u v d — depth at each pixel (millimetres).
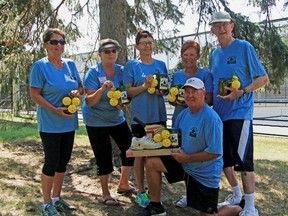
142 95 3736
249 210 3477
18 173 5164
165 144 3221
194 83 3074
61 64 3465
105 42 3752
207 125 3031
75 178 4902
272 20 6582
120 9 5230
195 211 3814
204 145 3100
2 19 6699
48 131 3340
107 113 3773
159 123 3818
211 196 3152
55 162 3373
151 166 3391
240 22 6406
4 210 3641
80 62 7023
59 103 3363
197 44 3648
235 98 3357
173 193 4324
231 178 3844
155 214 3502
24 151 6980
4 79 6371
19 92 6574
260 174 5473
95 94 3564
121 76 3895
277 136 10258
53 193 3678
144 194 3850
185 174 3271
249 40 6516
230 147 3514
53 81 3320
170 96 3666
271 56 6594
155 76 3656
